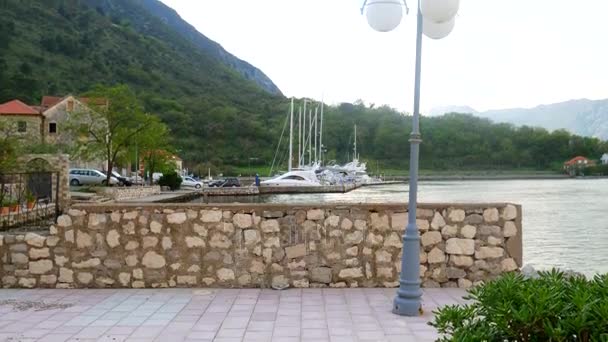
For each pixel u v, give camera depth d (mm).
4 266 8297
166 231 8320
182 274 8320
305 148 93875
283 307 7176
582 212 38625
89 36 141750
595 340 2963
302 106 97000
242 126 114438
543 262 17906
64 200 28312
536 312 3104
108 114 45906
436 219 8398
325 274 8328
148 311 6977
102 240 8320
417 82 7215
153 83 135875
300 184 62219
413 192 7027
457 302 7430
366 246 8352
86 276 8289
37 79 100312
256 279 8312
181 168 90688
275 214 8359
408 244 6922
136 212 8312
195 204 8414
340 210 8375
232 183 63406
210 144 109500
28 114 59344
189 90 143250
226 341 5758
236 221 8336
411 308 6754
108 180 46844
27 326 6305
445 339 3473
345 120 135500
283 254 8336
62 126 48812
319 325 6352
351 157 124500
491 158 138000
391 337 5902
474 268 8383
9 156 24547
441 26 7359
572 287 3459
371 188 78688
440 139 140625
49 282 8281
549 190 74500
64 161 28828
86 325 6344
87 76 119000
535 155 141625
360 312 6930
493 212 8422
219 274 8312
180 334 6000
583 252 20203
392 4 7305
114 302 7445
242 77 194000
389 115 142875
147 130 48281
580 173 131000
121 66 136375
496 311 3258
